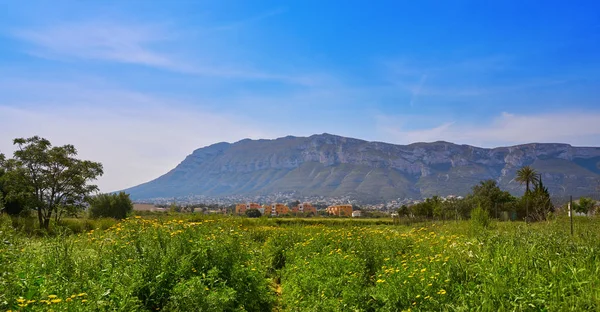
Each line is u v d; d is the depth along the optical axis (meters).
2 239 9.27
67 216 36.66
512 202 55.50
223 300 7.62
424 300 7.93
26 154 33.78
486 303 7.10
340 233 15.99
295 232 18.62
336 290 9.09
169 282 8.17
